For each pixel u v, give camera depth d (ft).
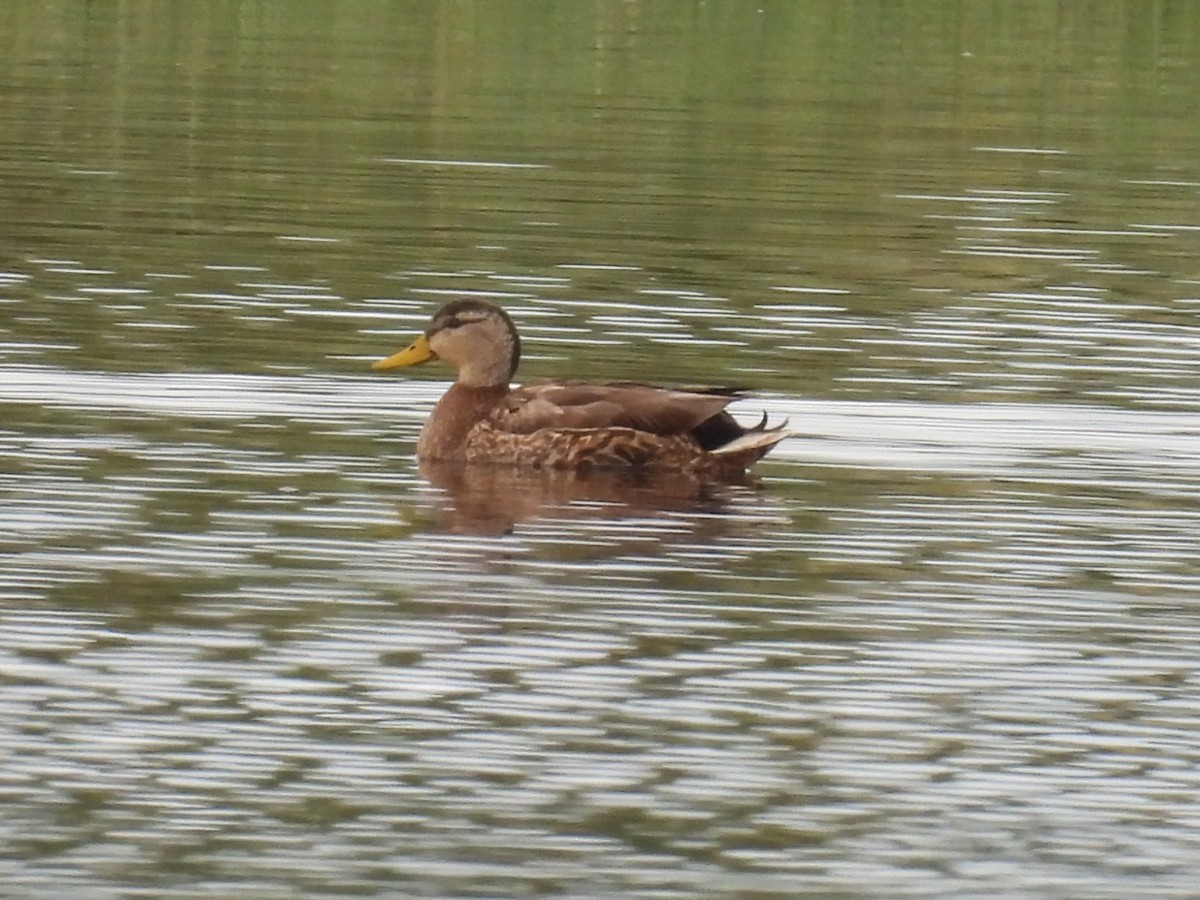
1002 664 43.80
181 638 44.09
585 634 44.83
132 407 59.21
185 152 93.66
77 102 103.86
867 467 56.24
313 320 68.59
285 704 41.39
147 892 35.35
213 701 41.45
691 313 70.33
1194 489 54.60
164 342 65.26
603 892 35.53
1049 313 71.15
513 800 38.24
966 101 111.14
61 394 59.82
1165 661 44.06
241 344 65.51
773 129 102.78
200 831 37.09
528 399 56.90
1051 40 129.18
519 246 78.89
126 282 72.08
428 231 80.64
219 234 79.20
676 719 41.19
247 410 59.72
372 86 110.32
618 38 125.08
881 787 38.93
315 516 51.75
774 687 42.52
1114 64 122.93
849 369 64.23
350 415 60.03
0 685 41.83
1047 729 41.09
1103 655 44.32
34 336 65.21
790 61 120.57
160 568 47.85
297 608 45.83
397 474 55.52
